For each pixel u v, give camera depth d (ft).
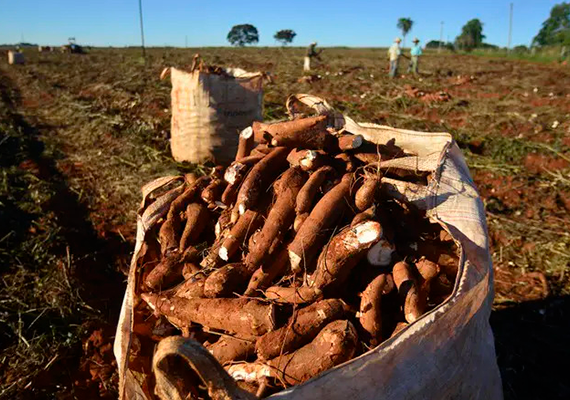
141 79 60.54
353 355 6.64
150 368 8.77
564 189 22.58
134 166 25.63
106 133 32.40
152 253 10.68
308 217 8.55
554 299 14.15
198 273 9.37
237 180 9.96
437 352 6.23
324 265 7.75
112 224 19.72
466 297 6.63
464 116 36.37
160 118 34.91
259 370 7.03
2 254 16.10
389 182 8.77
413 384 5.93
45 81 69.67
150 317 9.55
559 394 10.50
